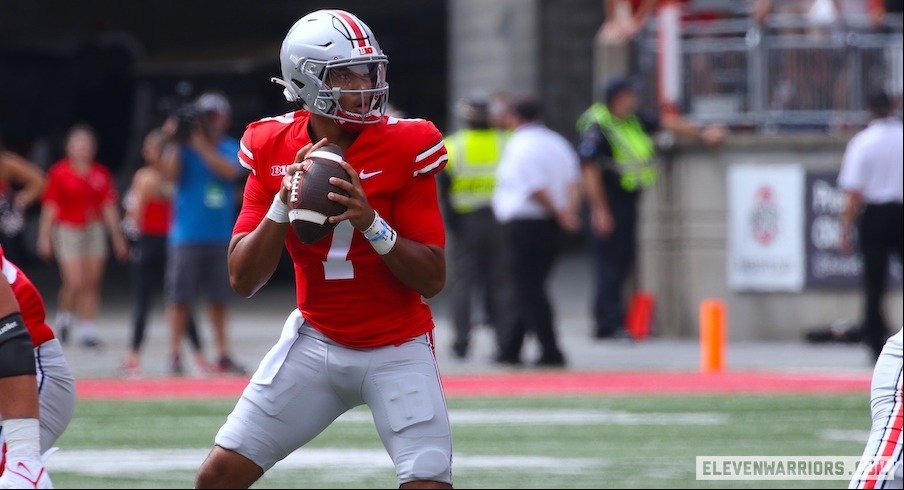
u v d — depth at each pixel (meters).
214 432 35.75
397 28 115.81
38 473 15.60
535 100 49.31
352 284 17.84
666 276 59.41
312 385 18.14
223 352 47.06
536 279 48.75
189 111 45.28
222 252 46.28
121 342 59.41
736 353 54.09
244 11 119.19
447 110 115.81
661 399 41.28
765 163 58.50
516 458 31.95
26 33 124.44
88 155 55.78
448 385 44.72
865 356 52.53
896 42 58.53
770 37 59.00
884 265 47.53
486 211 50.72
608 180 55.12
